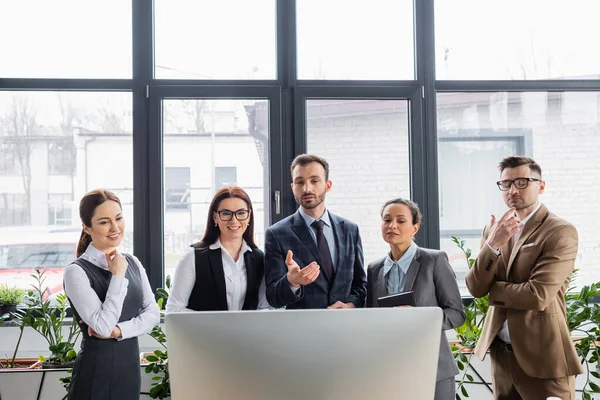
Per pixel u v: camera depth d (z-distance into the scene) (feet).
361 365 3.33
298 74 12.67
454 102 12.82
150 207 12.30
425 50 12.71
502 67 12.92
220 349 3.31
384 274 7.75
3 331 11.69
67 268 7.73
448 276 7.61
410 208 7.74
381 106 12.67
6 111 12.39
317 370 3.30
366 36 12.80
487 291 8.44
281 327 3.31
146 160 12.36
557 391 8.01
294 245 8.20
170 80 12.43
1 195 12.35
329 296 8.14
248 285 8.15
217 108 12.55
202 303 8.04
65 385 9.91
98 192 8.02
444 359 7.26
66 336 11.76
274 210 12.39
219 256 8.11
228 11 12.73
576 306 10.30
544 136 12.87
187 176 12.51
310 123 12.56
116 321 7.59
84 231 8.24
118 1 12.60
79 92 12.47
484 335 8.75
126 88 12.39
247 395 3.31
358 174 12.62
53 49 12.49
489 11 12.98
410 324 3.40
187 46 12.64
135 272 8.34
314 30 12.75
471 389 10.25
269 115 12.53
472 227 12.78
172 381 3.46
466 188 12.81
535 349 8.00
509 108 12.87
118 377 7.71
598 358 10.01
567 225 8.09
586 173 12.87
